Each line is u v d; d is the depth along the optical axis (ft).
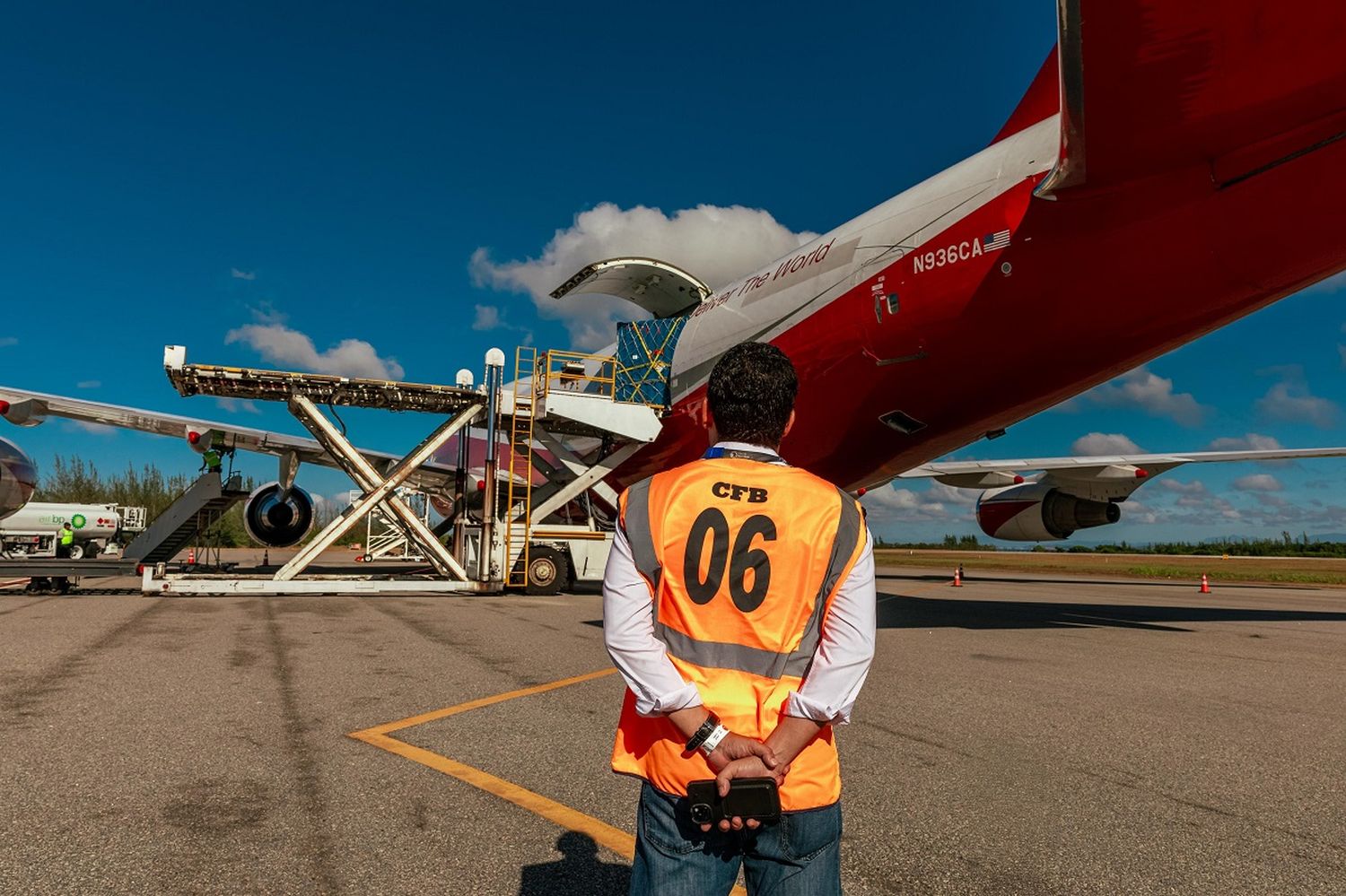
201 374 42.01
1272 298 24.75
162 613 34.60
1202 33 17.11
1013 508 63.16
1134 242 24.82
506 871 9.06
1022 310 28.04
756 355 5.63
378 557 111.65
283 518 59.31
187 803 11.07
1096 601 51.60
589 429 50.44
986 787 12.59
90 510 114.73
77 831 10.03
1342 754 14.70
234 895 8.36
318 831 10.18
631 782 12.27
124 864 9.08
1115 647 28.58
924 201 31.55
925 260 30.71
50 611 34.94
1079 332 27.35
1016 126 30.35
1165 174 23.39
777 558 4.98
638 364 48.83
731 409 5.54
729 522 5.06
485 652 24.56
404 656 23.65
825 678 4.78
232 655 23.20
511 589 50.42
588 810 11.06
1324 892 8.96
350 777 12.32
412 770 12.69
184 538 61.82
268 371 43.16
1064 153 21.47
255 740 14.23
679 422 45.75
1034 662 24.80
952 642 29.25
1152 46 17.52
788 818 4.83
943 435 34.45
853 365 34.17
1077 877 9.28
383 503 45.32
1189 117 20.35
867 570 5.05
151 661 21.93
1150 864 9.70
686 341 45.42
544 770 12.78
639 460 50.70
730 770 4.57
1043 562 157.17
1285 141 20.97
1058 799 12.03
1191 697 19.76
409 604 40.73
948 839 10.42
